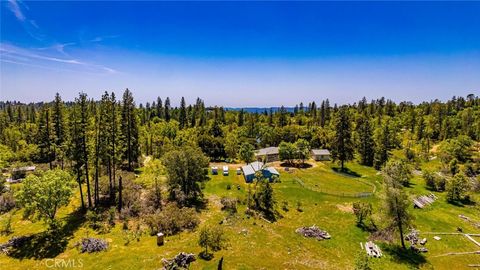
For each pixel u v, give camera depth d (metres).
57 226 36.94
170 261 29.55
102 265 29.53
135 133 68.50
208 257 31.27
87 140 44.72
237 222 42.72
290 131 113.94
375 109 166.62
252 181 64.19
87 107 44.84
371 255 35.22
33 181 36.72
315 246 36.84
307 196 55.94
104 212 43.28
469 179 66.12
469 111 129.62
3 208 43.50
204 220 43.19
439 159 86.88
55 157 69.00
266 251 34.06
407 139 116.75
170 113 159.25
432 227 43.78
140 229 39.09
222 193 56.19
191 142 89.56
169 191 52.06
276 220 44.72
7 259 31.03
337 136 82.19
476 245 38.97
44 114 60.56
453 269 33.28
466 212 50.59
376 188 62.78
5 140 92.88
